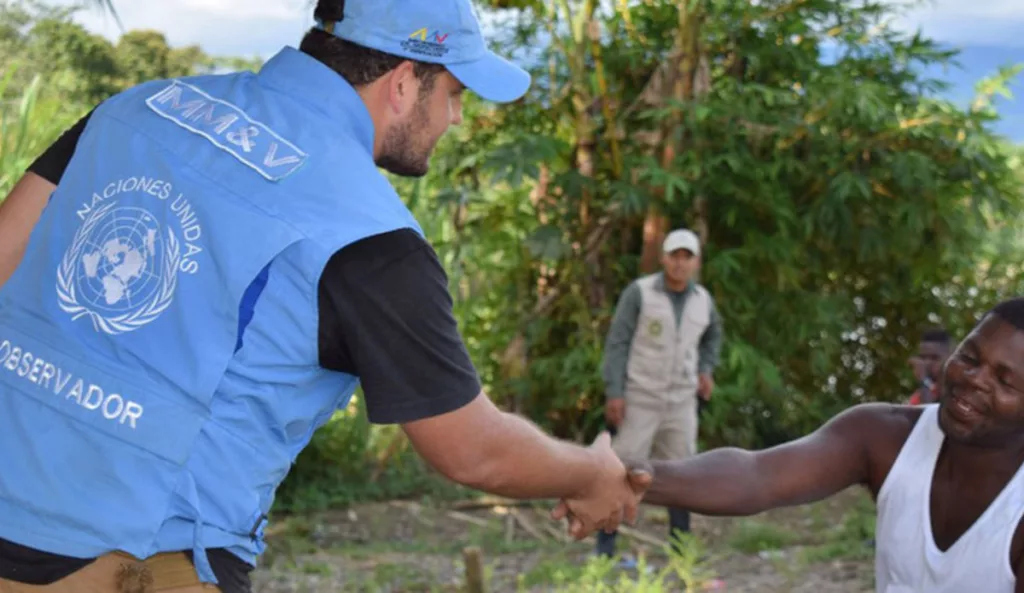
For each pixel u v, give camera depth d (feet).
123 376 6.03
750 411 27.96
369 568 19.84
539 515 23.39
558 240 25.96
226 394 6.05
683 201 26.25
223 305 5.99
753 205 26.61
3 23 19.58
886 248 27.48
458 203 25.73
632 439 19.93
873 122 26.04
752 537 20.93
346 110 6.54
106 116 6.74
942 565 7.28
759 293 27.30
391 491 24.58
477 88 6.78
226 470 6.11
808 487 7.86
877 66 27.58
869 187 26.63
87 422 6.01
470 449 6.55
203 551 6.11
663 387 19.77
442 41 6.64
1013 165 30.50
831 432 7.97
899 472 7.51
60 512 5.99
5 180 17.83
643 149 26.63
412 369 6.27
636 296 19.76
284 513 23.57
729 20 26.32
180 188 6.23
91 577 6.09
